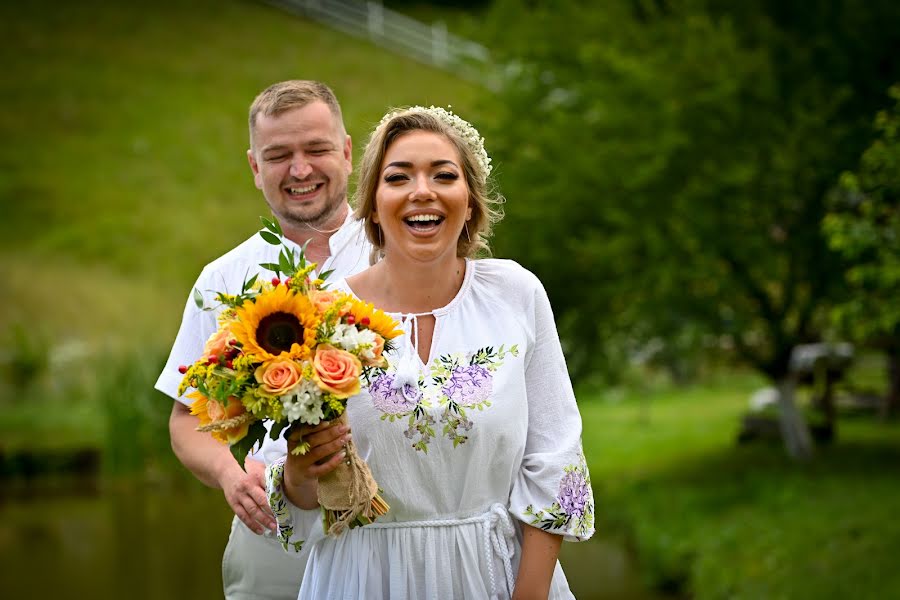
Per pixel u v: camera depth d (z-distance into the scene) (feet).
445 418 8.02
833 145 31.71
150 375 44.80
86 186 83.97
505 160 37.70
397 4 129.08
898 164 24.00
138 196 83.30
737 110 31.68
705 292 33.76
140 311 66.59
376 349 7.58
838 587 18.97
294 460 7.70
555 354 8.59
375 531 8.20
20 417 48.70
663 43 36.24
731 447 39.88
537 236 35.81
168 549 31.07
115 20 117.91
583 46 36.40
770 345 35.24
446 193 8.13
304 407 7.25
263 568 10.34
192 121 96.89
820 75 34.14
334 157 10.62
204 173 88.33
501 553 8.20
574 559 28.55
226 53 110.83
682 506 29.86
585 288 37.24
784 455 35.88
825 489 28.27
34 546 32.01
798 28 35.68
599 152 33.71
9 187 82.53
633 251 33.78
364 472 7.79
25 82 102.42
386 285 8.59
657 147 31.99
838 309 25.98
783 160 31.35
